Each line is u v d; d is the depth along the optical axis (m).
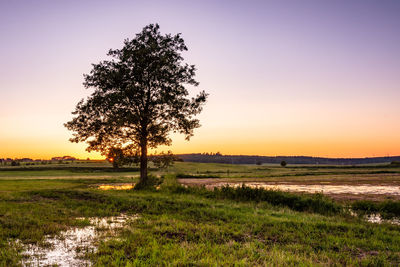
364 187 28.52
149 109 26.47
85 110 25.73
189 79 27.62
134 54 25.52
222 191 19.34
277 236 8.52
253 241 7.90
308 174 59.53
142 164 26.08
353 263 6.16
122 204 14.45
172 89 26.55
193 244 7.27
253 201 16.77
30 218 10.18
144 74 26.00
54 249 6.82
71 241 7.54
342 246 7.59
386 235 8.86
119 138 26.42
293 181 38.66
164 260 5.98
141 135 26.30
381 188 27.28
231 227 9.62
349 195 21.55
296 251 7.00
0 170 86.50
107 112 25.69
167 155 27.80
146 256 6.37
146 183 25.34
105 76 25.31
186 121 26.42
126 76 25.50
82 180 42.75
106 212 12.37
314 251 7.09
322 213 13.79
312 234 8.72
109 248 6.75
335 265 6.18
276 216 12.18
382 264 6.28
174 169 99.69
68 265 5.77
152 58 25.83
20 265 5.62
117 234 8.34
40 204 14.34
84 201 15.57
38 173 74.81
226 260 6.04
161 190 22.38
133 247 6.91
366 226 10.46
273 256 6.41
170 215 11.75
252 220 10.64
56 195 17.62
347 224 10.16
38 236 7.79
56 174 70.44
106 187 30.70
